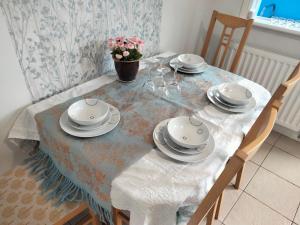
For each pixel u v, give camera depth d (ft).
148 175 2.58
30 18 3.28
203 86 4.29
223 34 5.74
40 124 3.27
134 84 4.23
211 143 2.98
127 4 4.57
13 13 3.10
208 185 2.64
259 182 5.63
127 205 2.49
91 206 3.09
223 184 2.06
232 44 6.67
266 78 6.45
